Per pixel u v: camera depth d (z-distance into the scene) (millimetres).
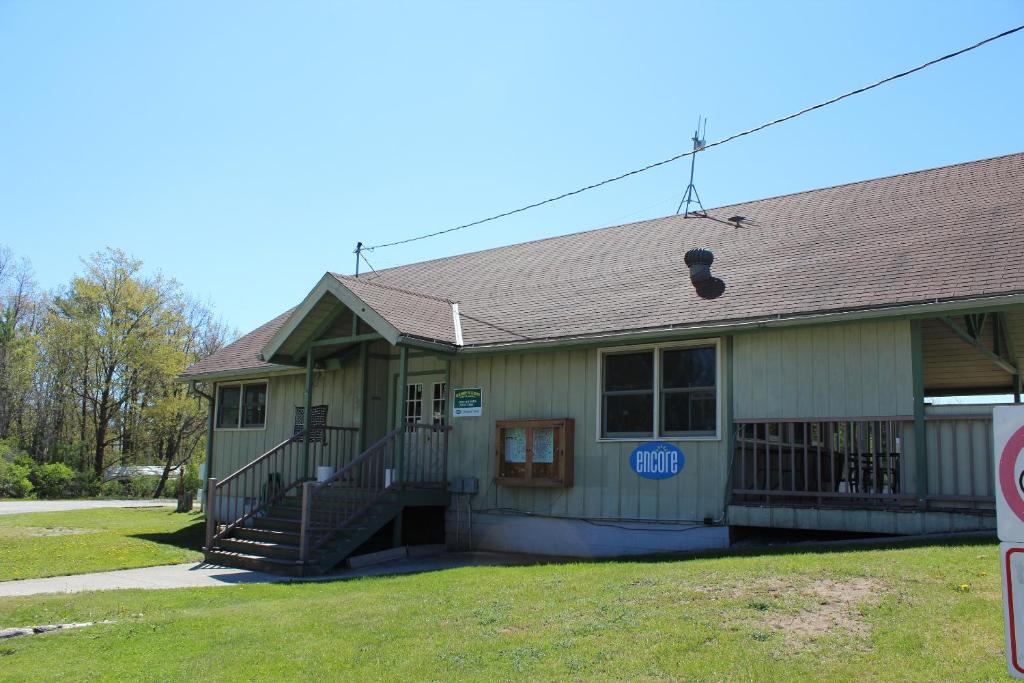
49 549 14328
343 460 16797
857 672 5402
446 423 15289
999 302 9766
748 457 12023
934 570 7461
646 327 12672
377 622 7863
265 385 19453
